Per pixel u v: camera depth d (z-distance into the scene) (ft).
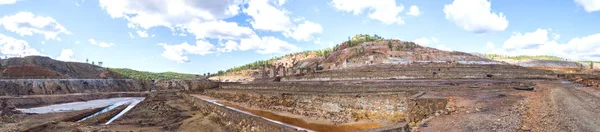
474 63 307.58
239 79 486.79
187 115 151.33
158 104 205.87
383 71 236.43
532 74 219.00
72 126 119.24
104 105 224.94
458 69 234.79
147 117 146.51
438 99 80.79
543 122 56.13
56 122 127.03
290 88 182.60
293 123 97.60
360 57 363.97
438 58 334.85
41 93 294.46
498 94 96.73
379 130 55.88
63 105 227.20
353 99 103.45
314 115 111.34
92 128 114.01
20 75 421.59
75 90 321.11
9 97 242.99
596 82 133.59
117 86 369.50
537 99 82.53
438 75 210.59
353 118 99.19
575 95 87.97
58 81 319.68
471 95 95.45
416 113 81.51
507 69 235.61
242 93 192.44
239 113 104.78
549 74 220.02
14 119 137.69
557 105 70.90
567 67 415.23
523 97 88.48
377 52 370.94
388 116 90.27
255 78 419.95
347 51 445.37
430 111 79.36
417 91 105.09
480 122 60.75
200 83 342.64
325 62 456.45
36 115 156.97
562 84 134.00
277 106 140.87
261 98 165.48
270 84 206.39
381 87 133.08
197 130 113.39
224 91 225.97
